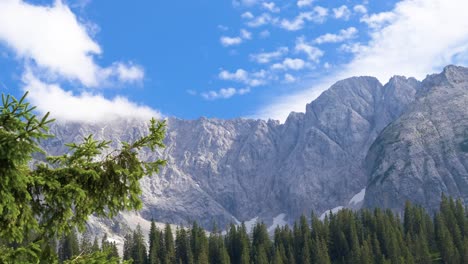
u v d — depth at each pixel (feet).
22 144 33.60
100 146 41.65
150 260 558.56
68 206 39.29
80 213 41.39
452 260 508.12
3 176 34.55
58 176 39.42
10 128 33.47
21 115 33.47
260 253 547.90
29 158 34.35
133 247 577.43
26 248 36.11
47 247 39.93
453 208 647.97
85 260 39.96
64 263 39.93
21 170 38.04
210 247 583.58
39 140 34.83
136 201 41.86
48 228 39.99
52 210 39.83
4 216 36.81
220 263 554.05
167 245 578.66
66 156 40.27
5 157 33.55
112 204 42.11
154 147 42.47
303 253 552.82
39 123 34.06
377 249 549.13
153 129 42.52
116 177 41.22
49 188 39.04
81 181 40.50
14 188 36.83
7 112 33.06
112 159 41.96
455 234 555.69
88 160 41.29
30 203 39.24
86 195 40.88
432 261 525.34
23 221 38.01
